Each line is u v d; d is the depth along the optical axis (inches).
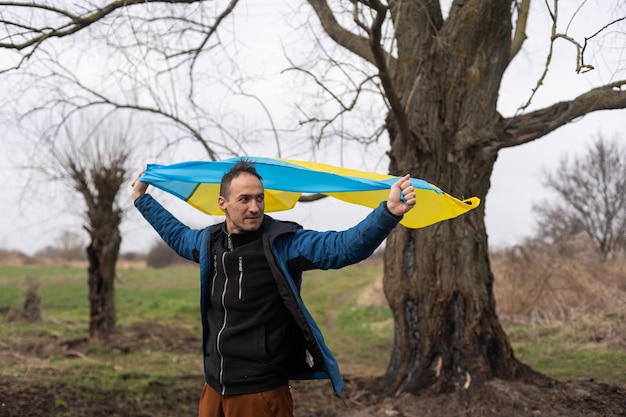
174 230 156.8
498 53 296.0
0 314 705.6
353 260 125.9
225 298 134.0
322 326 768.3
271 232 133.0
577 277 572.7
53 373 380.5
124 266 1967.3
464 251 297.9
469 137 294.2
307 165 157.2
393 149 309.3
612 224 1102.4
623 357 371.2
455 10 297.0
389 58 292.4
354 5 247.4
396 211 119.3
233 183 132.6
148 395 328.8
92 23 269.0
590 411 257.1
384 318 741.9
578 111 286.4
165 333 611.5
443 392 287.0
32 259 1611.7
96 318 530.9
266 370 132.8
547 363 388.8
